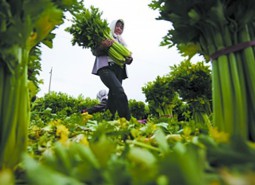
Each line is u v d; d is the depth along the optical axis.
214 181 0.30
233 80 0.66
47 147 0.72
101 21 3.01
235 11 0.68
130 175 0.32
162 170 0.30
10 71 0.54
